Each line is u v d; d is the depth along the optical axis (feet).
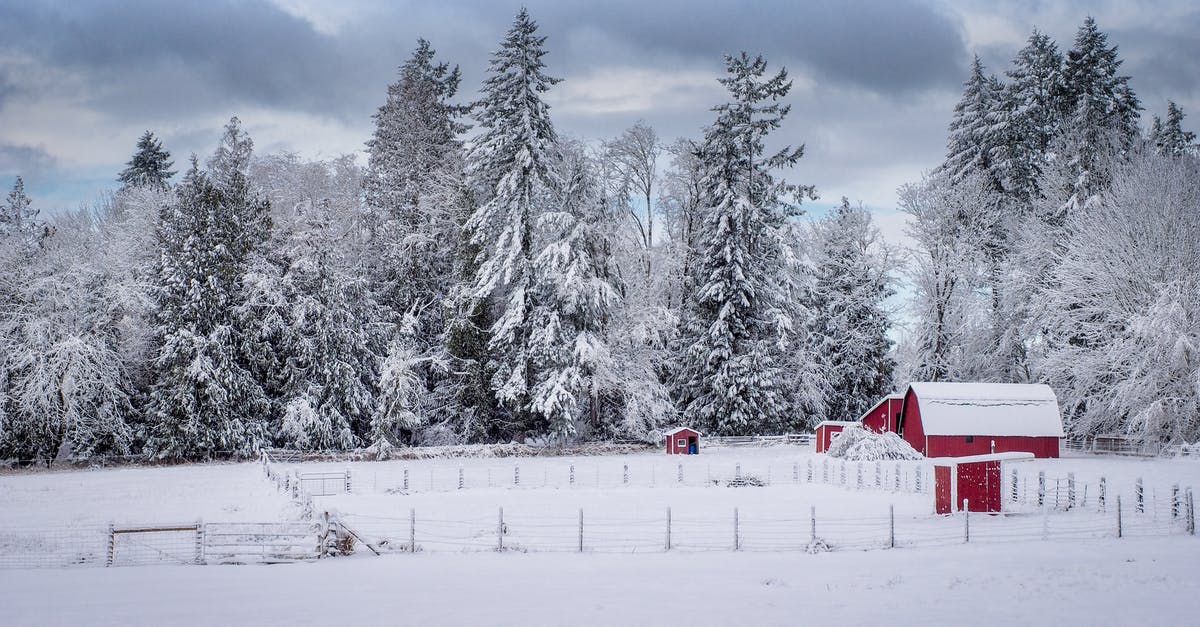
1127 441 179.01
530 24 202.28
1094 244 183.52
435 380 215.31
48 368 170.09
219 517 93.91
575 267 191.42
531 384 200.34
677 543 79.61
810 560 69.62
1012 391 177.47
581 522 76.33
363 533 84.84
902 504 107.96
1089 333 184.14
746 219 210.38
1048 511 99.19
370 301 202.59
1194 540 77.36
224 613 49.93
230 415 178.40
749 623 46.37
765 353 208.95
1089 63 214.48
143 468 164.35
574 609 50.34
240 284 189.47
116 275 185.98
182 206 183.21
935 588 56.03
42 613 50.29
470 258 204.33
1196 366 166.09
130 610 51.03
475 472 154.51
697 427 211.82
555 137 205.36
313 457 178.29
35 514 98.58
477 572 64.69
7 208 196.34
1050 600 51.60
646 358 214.48
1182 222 177.06
